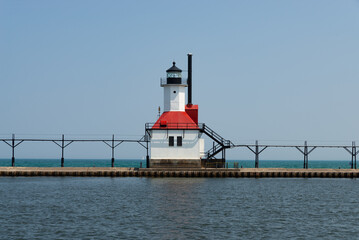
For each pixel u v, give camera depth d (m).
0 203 48.03
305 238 32.84
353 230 35.50
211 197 53.09
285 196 55.84
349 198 54.81
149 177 78.25
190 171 77.56
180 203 48.00
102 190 60.16
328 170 87.69
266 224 37.28
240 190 61.22
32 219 38.69
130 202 48.59
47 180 76.56
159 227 35.72
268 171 83.12
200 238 32.53
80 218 39.22
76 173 81.56
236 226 36.38
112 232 33.97
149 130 78.75
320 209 45.62
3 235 32.78
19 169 85.19
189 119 79.75
